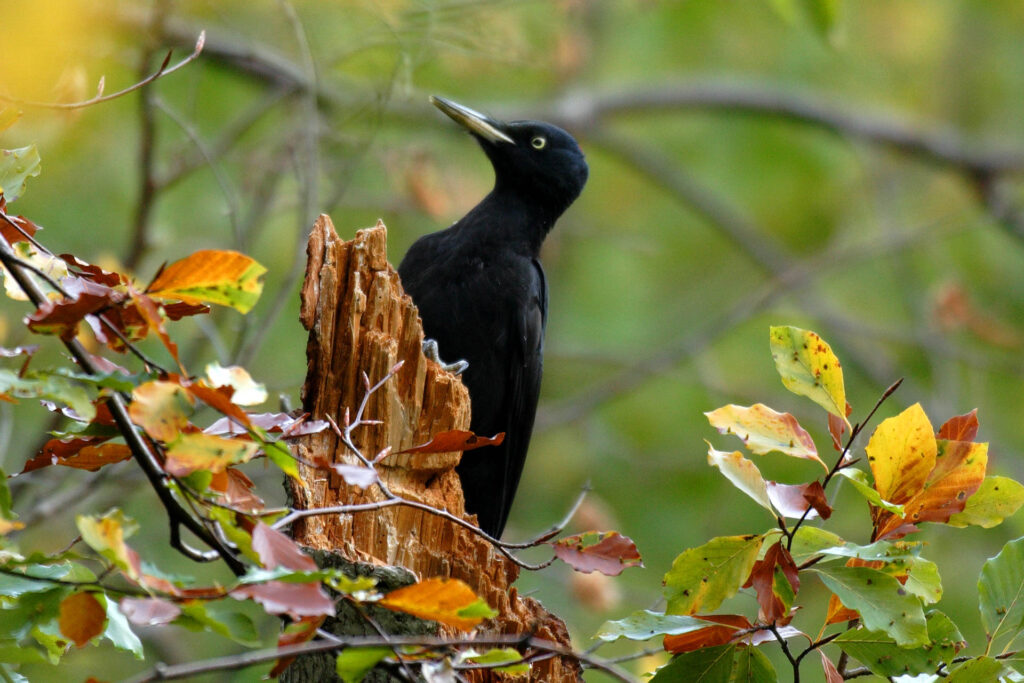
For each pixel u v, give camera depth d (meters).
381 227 6.03
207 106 15.21
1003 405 17.52
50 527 11.08
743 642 5.46
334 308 5.89
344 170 12.01
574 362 17.47
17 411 11.28
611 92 18.36
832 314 16.92
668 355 15.35
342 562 5.44
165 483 4.23
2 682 5.00
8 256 4.25
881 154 18.92
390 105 14.16
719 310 17.89
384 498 5.76
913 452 5.21
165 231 12.27
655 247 16.52
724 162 19.08
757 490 5.11
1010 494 5.38
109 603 5.02
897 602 4.91
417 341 6.05
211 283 4.30
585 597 11.09
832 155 19.03
